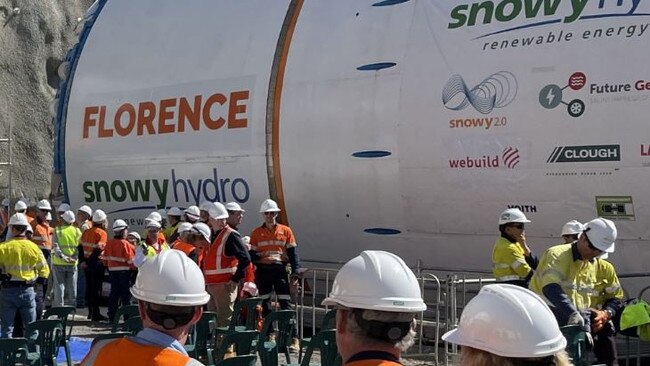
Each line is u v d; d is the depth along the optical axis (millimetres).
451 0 11812
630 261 10344
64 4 32438
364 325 3307
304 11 13469
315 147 12797
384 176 12109
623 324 8352
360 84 12328
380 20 12414
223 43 14414
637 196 10094
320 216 13008
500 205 11148
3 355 7961
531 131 10750
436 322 10500
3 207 23391
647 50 9977
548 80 10633
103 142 16297
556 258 7516
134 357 3840
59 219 16797
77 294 18219
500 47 11102
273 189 13445
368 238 12617
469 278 11555
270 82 13430
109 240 16359
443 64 11555
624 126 10094
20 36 31297
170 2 15992
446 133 11461
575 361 7148
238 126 13781
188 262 4043
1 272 11492
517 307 2908
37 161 30594
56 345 9258
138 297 3959
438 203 11695
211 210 11180
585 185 10445
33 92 31078
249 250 12445
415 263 12250
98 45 16828
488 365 2891
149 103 15375
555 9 10750
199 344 9516
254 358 6613
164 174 15156
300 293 13062
